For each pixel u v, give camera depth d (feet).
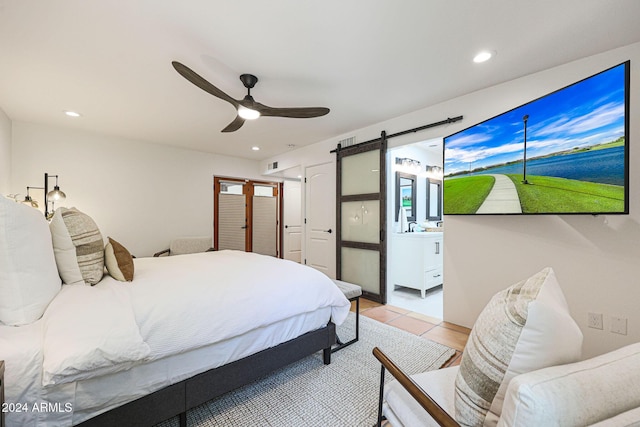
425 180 16.57
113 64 7.02
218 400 5.46
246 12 5.22
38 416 3.23
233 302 5.13
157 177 14.83
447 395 3.43
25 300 3.64
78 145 12.53
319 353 7.40
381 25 5.60
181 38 5.99
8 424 3.06
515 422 1.78
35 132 11.55
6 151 10.41
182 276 5.71
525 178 6.70
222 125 11.80
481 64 7.08
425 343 7.86
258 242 19.42
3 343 3.24
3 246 3.56
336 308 7.00
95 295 4.36
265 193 19.77
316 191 14.80
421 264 12.63
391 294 11.73
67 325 3.54
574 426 1.70
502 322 2.52
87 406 3.59
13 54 6.56
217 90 6.48
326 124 11.77
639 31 5.77
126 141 13.83
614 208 5.18
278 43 6.18
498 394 2.50
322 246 14.44
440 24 5.58
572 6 5.07
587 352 6.63
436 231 14.73
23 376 3.15
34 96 8.86
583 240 6.72
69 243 4.95
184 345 4.35
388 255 11.53
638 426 1.62
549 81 7.27
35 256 3.89
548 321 2.29
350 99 9.20
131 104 9.53
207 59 6.81
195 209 16.30
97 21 5.44
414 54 6.64
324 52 6.54
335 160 13.61
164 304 4.51
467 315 8.86
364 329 8.90
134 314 4.14
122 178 13.70
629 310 6.14
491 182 7.53
